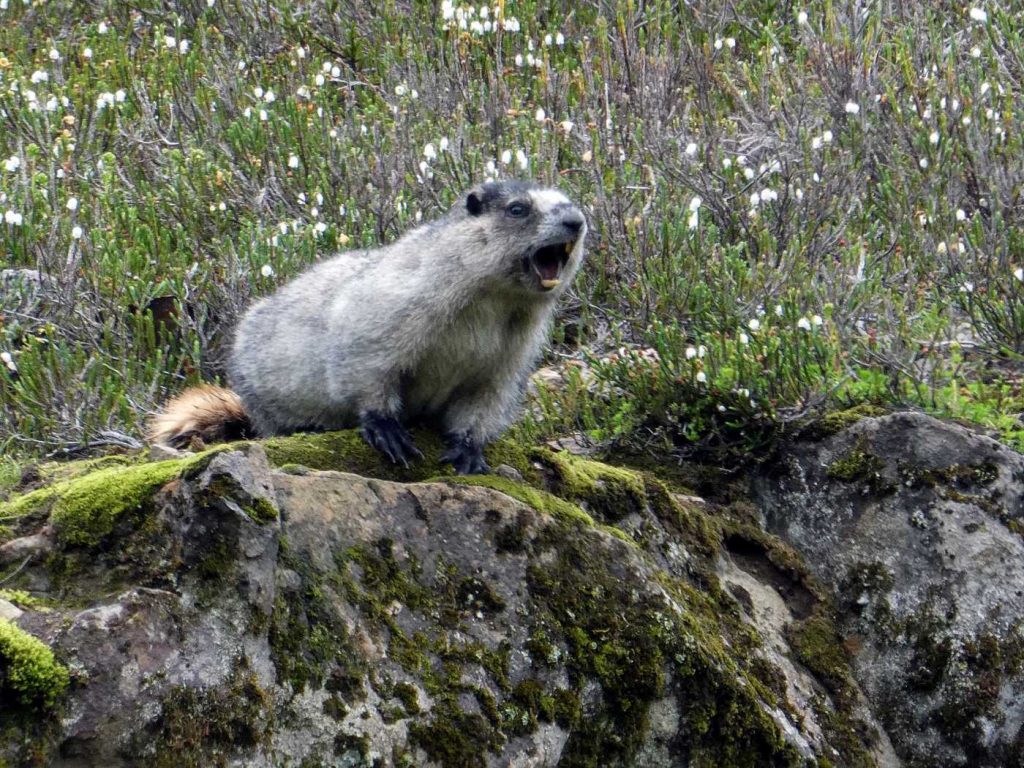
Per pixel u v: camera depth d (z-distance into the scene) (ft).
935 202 42.42
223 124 50.85
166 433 32.96
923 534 30.12
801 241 40.83
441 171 44.80
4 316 37.58
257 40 58.49
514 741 22.77
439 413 29.96
